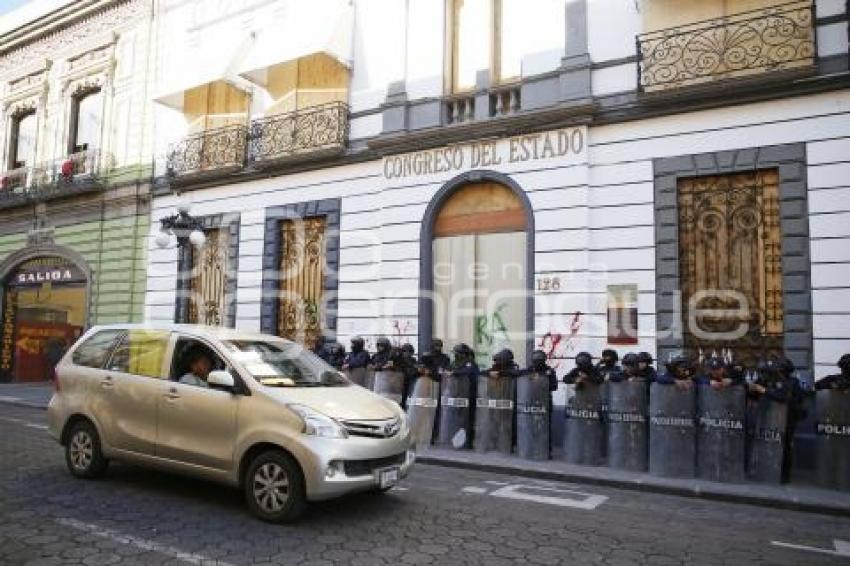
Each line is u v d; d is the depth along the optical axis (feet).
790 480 25.17
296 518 17.39
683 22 33.01
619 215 33.86
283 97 48.24
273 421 17.56
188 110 54.29
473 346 38.06
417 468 27.22
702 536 18.19
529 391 29.04
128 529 16.55
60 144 64.13
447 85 40.91
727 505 22.45
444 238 39.81
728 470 24.61
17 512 17.92
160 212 54.80
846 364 24.30
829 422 23.94
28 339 64.95
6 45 70.38
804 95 29.73
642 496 23.43
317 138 45.01
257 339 21.29
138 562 14.24
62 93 64.69
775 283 30.12
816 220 28.99
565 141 35.45
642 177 33.45
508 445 29.40
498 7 40.04
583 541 17.16
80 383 22.30
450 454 29.35
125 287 55.72
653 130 33.37
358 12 45.42
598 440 27.68
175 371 20.27
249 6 51.11
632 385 26.96
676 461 25.40
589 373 28.27
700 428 25.38
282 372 19.71
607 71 34.96
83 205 60.08
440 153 39.83
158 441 19.74
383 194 41.81
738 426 24.72
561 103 35.70
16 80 69.87
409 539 16.57
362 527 17.42
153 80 57.21
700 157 31.94
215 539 15.92
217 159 50.44
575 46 35.91
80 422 22.16
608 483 24.97
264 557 14.76
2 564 13.97
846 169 28.60
